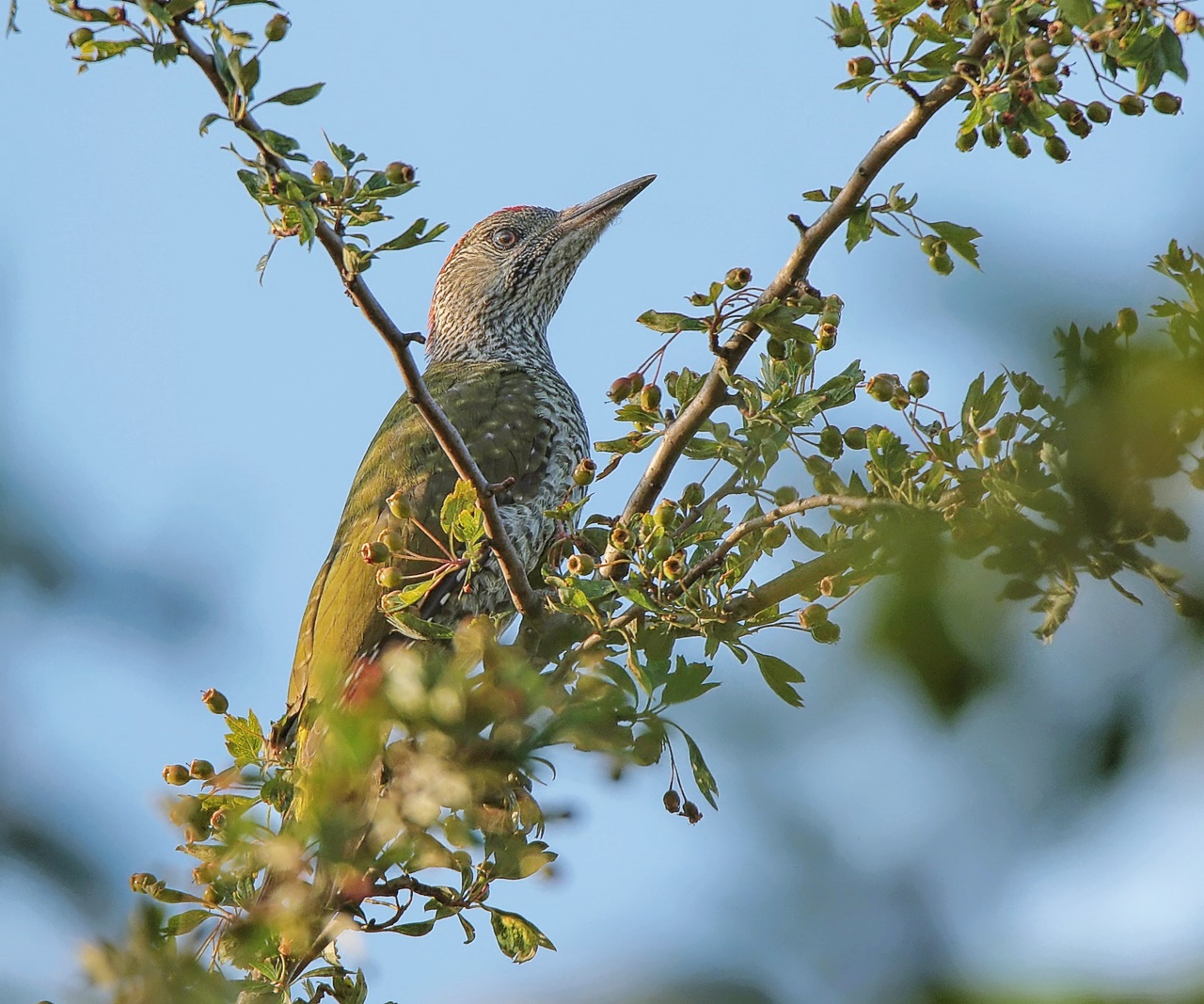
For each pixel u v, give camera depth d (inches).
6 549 166.9
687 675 236.2
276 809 272.2
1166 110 311.7
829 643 139.2
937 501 264.2
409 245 312.0
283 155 296.2
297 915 230.7
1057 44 313.4
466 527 317.4
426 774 200.7
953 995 114.3
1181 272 142.9
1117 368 141.3
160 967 185.3
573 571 317.1
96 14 285.3
